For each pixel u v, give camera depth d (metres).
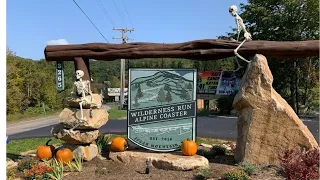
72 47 9.38
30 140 14.92
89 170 7.98
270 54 8.41
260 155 7.82
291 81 26.45
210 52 8.70
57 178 7.18
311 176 5.74
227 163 8.31
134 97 9.11
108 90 65.31
